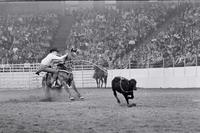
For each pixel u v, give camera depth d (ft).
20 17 167.22
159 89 87.61
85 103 51.01
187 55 100.37
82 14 166.61
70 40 146.61
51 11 177.68
